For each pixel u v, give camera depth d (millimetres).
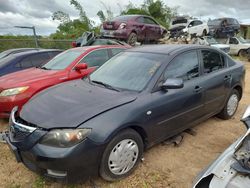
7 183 3256
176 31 19406
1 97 4871
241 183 1985
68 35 20953
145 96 3416
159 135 3639
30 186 3188
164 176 3373
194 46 4426
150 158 3773
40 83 5164
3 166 3627
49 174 2883
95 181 3219
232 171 2080
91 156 2832
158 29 14328
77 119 2852
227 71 4914
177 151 3998
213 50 4781
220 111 5086
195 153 3963
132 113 3145
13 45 13070
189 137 4488
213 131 4762
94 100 3227
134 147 3275
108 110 3029
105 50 6680
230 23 22250
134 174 3383
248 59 17422
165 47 4312
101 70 4242
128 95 3377
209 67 4582
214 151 4043
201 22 20703
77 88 3668
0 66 7289
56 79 5383
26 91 4945
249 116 2826
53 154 2705
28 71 5988
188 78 4078
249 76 11328
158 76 3633
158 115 3496
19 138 2971
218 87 4617
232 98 5238
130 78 3750
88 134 2787
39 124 2873
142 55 4125
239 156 2189
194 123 4324
